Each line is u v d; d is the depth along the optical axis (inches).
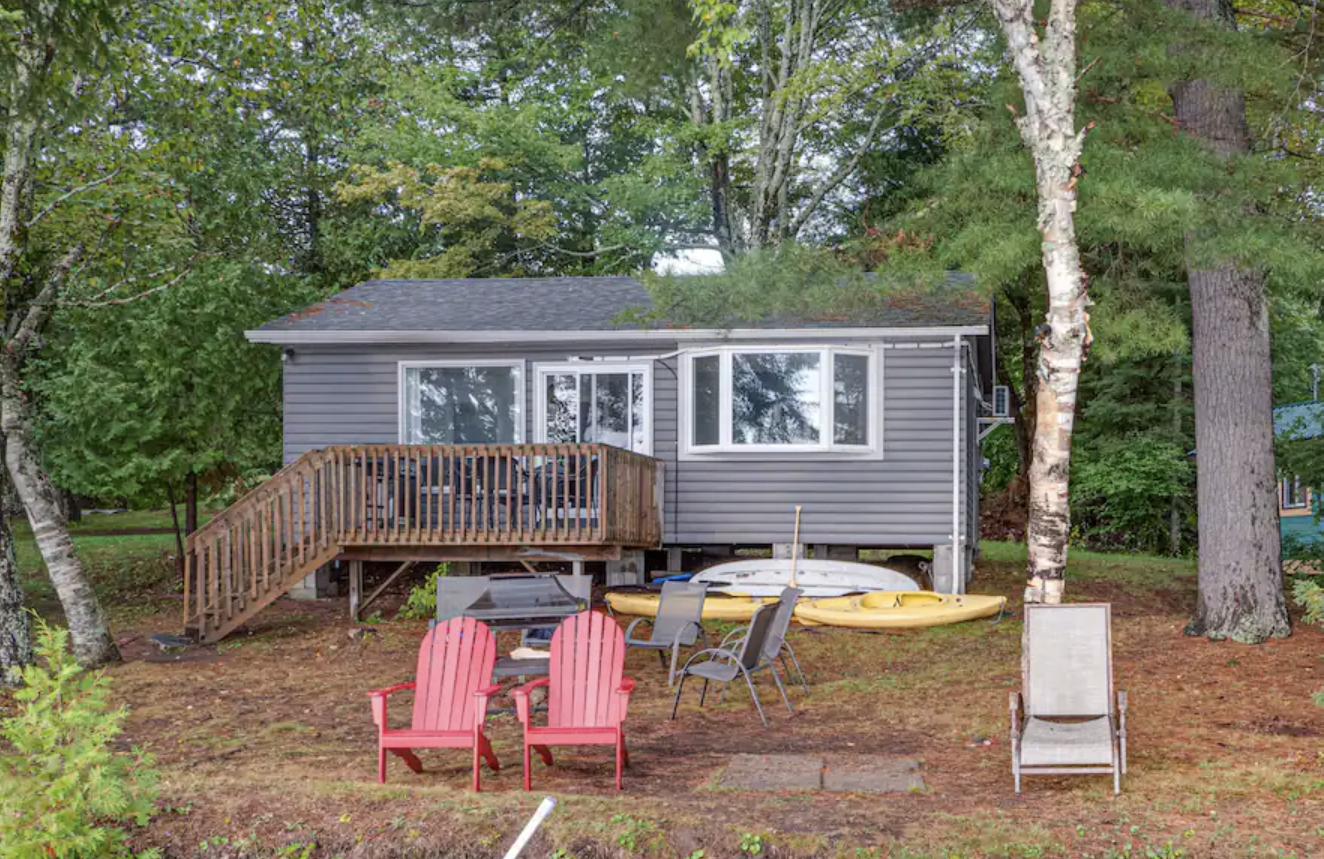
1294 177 468.8
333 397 725.3
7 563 489.7
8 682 481.4
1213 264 450.9
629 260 1242.0
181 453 767.1
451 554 621.9
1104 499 1135.0
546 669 398.6
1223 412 527.5
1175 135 491.2
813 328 673.0
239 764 356.8
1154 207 408.8
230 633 596.1
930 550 933.2
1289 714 395.2
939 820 283.0
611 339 703.1
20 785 273.1
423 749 370.0
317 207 1237.1
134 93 576.1
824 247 563.8
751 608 606.2
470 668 343.3
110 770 285.4
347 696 461.4
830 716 418.0
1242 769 328.5
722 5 481.7
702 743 378.9
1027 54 375.6
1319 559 707.4
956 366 673.0
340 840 283.1
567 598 474.0
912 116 1040.8
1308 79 534.0
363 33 901.2
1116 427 1102.4
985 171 492.4
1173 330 477.4
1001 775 332.8
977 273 473.4
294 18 647.1
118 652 530.9
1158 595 728.3
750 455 693.9
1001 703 426.0
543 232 1178.6
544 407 714.8
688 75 1190.9
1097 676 339.0
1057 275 366.9
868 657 526.3
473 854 275.9
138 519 1365.7
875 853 263.1
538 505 668.7
